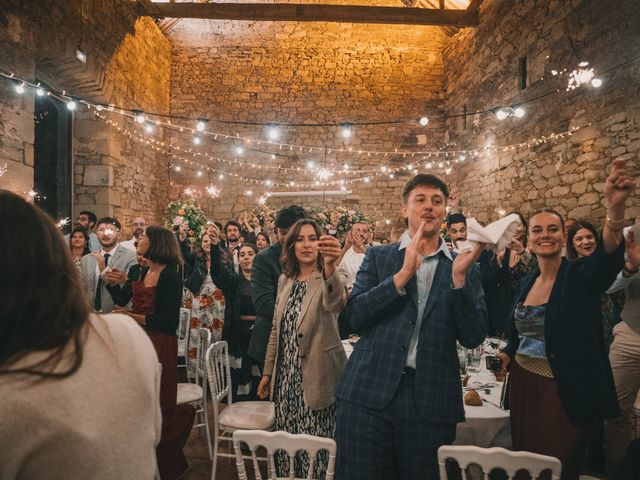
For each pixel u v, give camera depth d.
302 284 2.20
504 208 8.10
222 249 4.08
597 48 5.63
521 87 7.57
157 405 0.76
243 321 3.41
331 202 10.64
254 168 10.62
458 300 1.44
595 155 5.70
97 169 7.31
